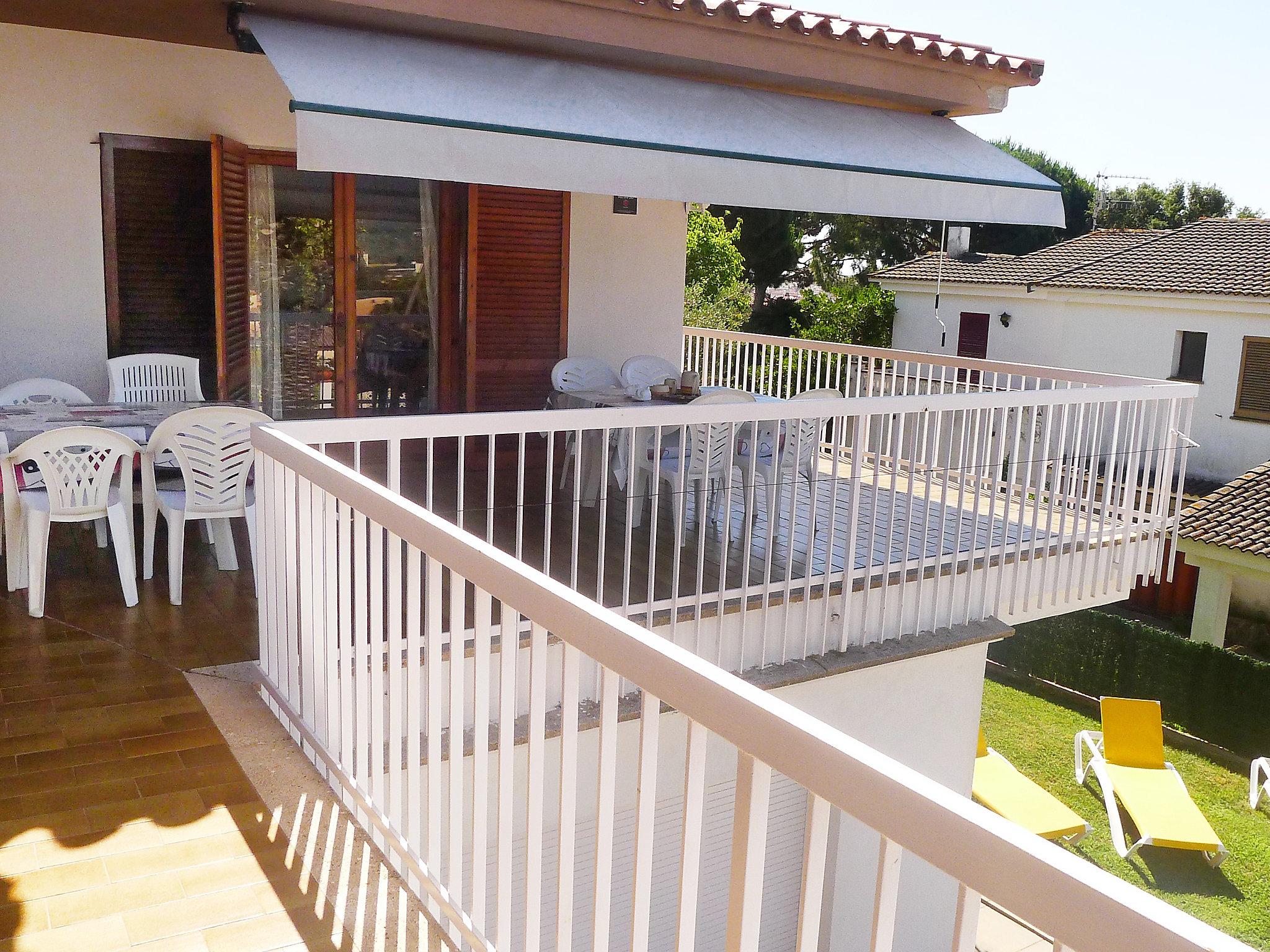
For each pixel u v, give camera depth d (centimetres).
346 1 666
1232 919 983
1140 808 1085
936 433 629
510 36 737
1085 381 876
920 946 691
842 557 691
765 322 3506
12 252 768
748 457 804
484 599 269
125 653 516
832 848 634
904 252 3631
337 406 890
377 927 312
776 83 866
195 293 829
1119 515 897
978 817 138
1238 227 2489
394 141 559
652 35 765
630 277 1005
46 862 340
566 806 233
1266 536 1634
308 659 413
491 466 460
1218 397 2177
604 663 214
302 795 389
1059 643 1620
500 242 927
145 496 599
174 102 804
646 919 208
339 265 874
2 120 750
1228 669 1426
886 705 655
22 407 669
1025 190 812
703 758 190
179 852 348
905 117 924
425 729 491
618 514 799
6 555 588
